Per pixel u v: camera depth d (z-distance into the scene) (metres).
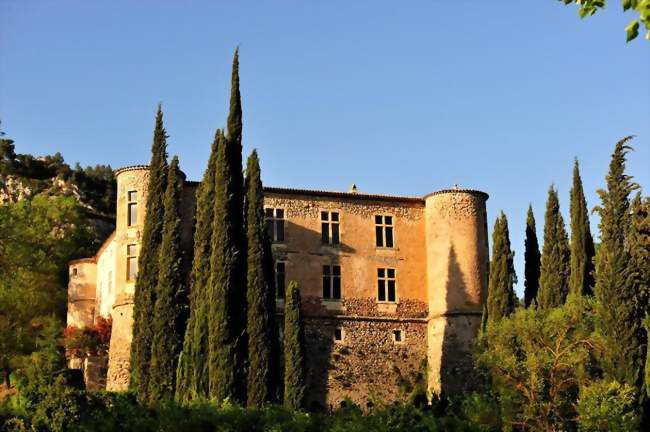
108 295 47.91
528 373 31.95
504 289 41.88
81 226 65.00
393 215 47.78
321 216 46.41
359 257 46.56
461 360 44.66
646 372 31.95
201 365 33.69
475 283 45.97
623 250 33.16
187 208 43.28
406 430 25.77
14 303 47.88
